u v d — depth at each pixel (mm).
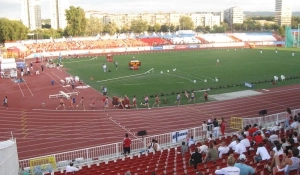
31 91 60969
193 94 51438
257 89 59344
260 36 173625
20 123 41406
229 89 59719
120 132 37750
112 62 98938
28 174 23375
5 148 19250
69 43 145875
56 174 21516
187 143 26656
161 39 164250
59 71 84125
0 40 149375
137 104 50312
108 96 55656
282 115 37750
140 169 19484
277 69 80938
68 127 39719
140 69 83688
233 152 20125
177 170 17984
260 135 21969
